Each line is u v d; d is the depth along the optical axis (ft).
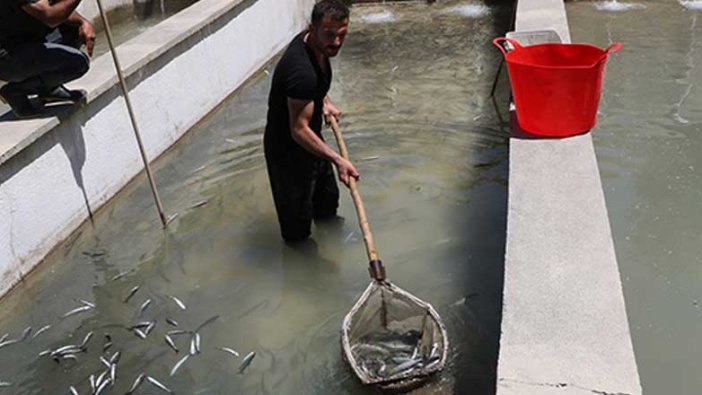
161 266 14.88
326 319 12.91
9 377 12.09
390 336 12.10
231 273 14.44
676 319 12.10
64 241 15.94
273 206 16.84
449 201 16.31
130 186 18.37
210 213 16.75
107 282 14.52
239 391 11.34
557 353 8.50
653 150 17.35
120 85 17.31
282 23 28.48
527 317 9.19
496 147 18.66
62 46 15.28
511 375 8.18
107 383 11.71
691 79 21.27
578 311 9.24
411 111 21.21
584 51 15.15
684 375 10.94
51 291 14.42
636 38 25.20
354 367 10.74
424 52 26.63
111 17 32.99
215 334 12.73
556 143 14.07
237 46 24.35
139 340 12.75
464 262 14.14
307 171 14.28
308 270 14.35
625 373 8.13
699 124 18.49
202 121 22.11
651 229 14.46
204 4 23.63
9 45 14.66
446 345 11.03
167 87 20.02
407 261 14.26
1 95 15.34
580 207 11.75
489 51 26.14
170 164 19.48
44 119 15.34
